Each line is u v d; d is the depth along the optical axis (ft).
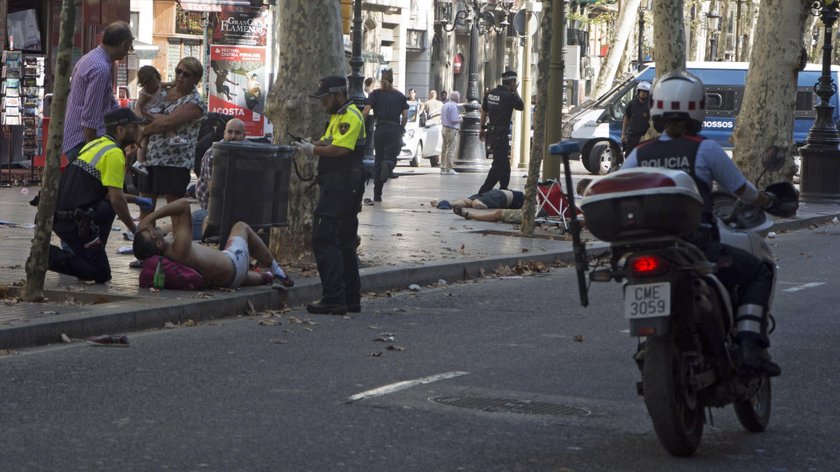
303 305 50.08
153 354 38.34
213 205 51.52
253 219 51.90
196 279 47.60
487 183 94.07
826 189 111.45
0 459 25.75
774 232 90.48
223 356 38.22
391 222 80.53
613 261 27.35
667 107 28.25
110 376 34.71
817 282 59.62
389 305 50.65
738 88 176.04
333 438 28.12
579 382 35.09
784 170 112.57
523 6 161.38
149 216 47.60
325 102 46.44
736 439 29.30
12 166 111.86
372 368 36.68
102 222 49.34
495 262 62.08
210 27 165.17
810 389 34.96
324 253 47.24
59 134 44.55
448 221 82.33
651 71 168.45
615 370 36.96
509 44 266.16
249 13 121.19
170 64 175.83
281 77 58.70
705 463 26.99
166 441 27.50
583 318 47.55
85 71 52.80
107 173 48.37
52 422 29.09
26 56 102.06
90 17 118.42
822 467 26.91
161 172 55.31
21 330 39.14
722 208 29.30
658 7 105.81
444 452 27.20
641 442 28.60
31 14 114.21
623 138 118.21
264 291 48.47
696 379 27.07
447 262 59.36
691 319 26.91
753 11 265.34
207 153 60.49
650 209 26.21
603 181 26.71
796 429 30.35
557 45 83.41
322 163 47.09
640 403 32.55
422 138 166.20
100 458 25.98
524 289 56.44
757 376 28.45
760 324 28.25
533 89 221.05
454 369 36.76
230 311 46.55
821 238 86.53
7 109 101.71
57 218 48.26
